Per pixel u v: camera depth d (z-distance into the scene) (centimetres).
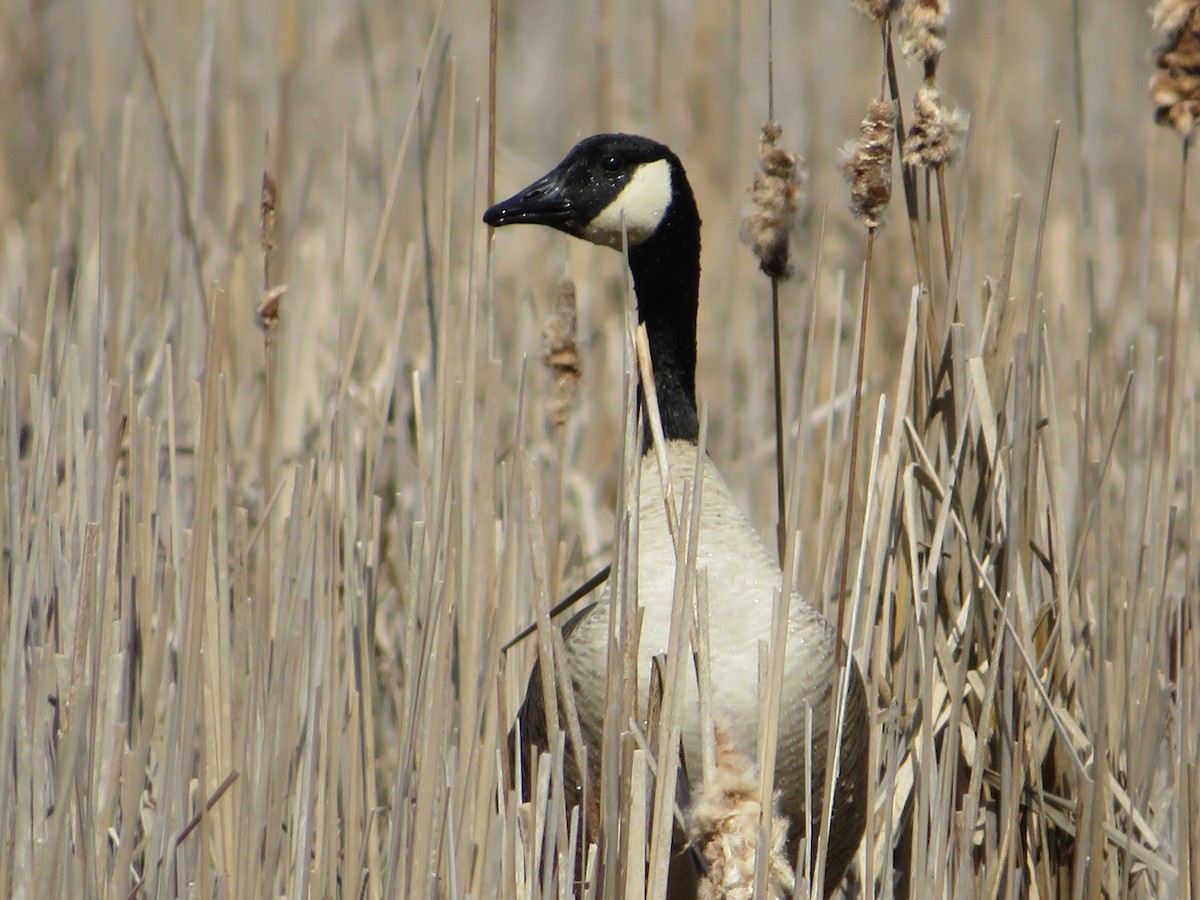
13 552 689
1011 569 655
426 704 606
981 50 1507
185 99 1397
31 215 1302
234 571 691
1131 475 816
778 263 687
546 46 1691
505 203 757
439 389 679
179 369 991
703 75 1421
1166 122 680
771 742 568
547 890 558
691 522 579
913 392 730
